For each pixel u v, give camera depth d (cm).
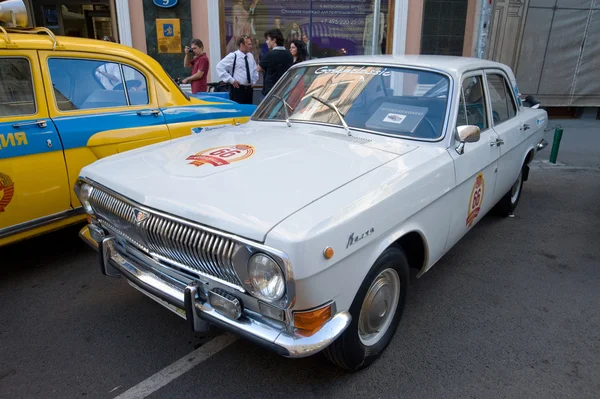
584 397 252
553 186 653
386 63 351
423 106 319
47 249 430
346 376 266
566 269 404
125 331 307
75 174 381
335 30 1022
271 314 209
